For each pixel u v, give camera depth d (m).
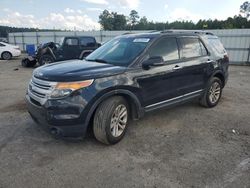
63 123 3.36
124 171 3.12
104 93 3.54
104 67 3.83
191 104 6.09
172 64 4.54
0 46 19.41
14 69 13.11
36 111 3.56
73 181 2.89
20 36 33.19
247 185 2.86
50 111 3.35
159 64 4.00
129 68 3.91
